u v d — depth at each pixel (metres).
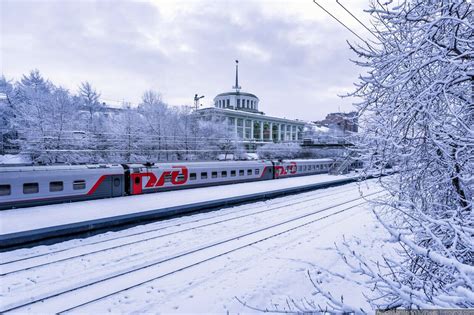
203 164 19.59
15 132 27.78
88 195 14.14
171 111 37.47
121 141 29.69
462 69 3.37
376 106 4.50
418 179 4.50
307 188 22.59
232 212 14.79
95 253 8.95
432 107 3.81
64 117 28.02
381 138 4.06
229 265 8.25
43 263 8.02
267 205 16.86
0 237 8.68
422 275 3.73
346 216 14.83
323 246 9.92
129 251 9.18
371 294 6.53
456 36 3.25
